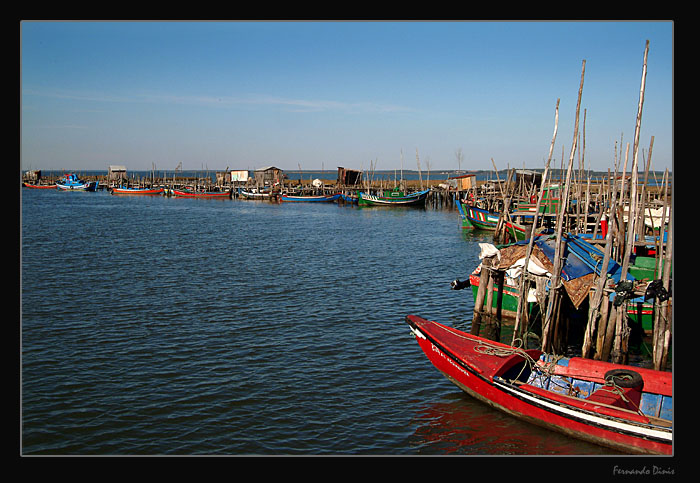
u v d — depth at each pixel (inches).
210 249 1866.4
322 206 4087.1
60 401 653.3
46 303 1080.2
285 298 1151.0
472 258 1712.6
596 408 557.0
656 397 589.9
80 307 1054.4
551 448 570.6
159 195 5334.6
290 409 642.8
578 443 577.3
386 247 1953.7
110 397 665.0
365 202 3949.3
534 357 668.1
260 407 646.5
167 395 672.4
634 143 685.9
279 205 4202.8
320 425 609.0
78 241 2011.6
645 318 857.5
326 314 1030.4
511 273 956.6
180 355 802.2
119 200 4623.5
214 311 1039.0
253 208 3895.2
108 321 964.6
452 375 689.0
